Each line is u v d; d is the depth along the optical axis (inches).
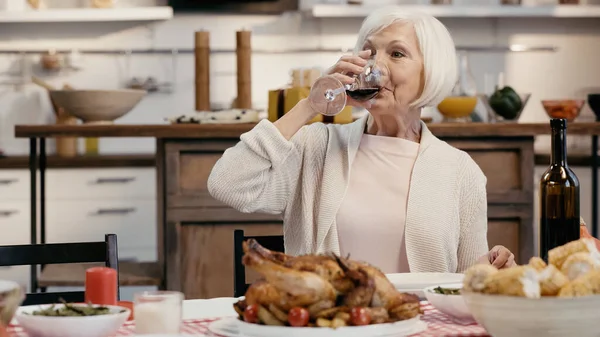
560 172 64.2
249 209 80.0
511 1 188.7
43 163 146.9
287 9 191.9
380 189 80.6
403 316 49.0
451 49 80.7
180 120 136.1
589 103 153.4
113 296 55.1
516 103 144.9
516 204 135.9
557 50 197.9
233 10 191.3
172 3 189.9
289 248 84.7
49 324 47.7
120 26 191.8
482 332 51.3
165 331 49.4
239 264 75.0
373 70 77.8
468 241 82.4
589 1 196.9
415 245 78.4
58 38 191.3
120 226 177.3
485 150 135.6
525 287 45.6
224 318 53.1
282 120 78.0
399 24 80.4
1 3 182.7
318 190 82.7
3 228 173.9
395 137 83.2
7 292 46.6
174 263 132.6
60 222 175.8
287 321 47.8
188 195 133.0
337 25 194.7
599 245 63.9
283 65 194.5
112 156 177.6
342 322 46.5
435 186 80.1
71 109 142.3
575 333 45.6
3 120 190.7
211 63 193.2
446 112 142.9
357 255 79.7
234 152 78.7
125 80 192.1
